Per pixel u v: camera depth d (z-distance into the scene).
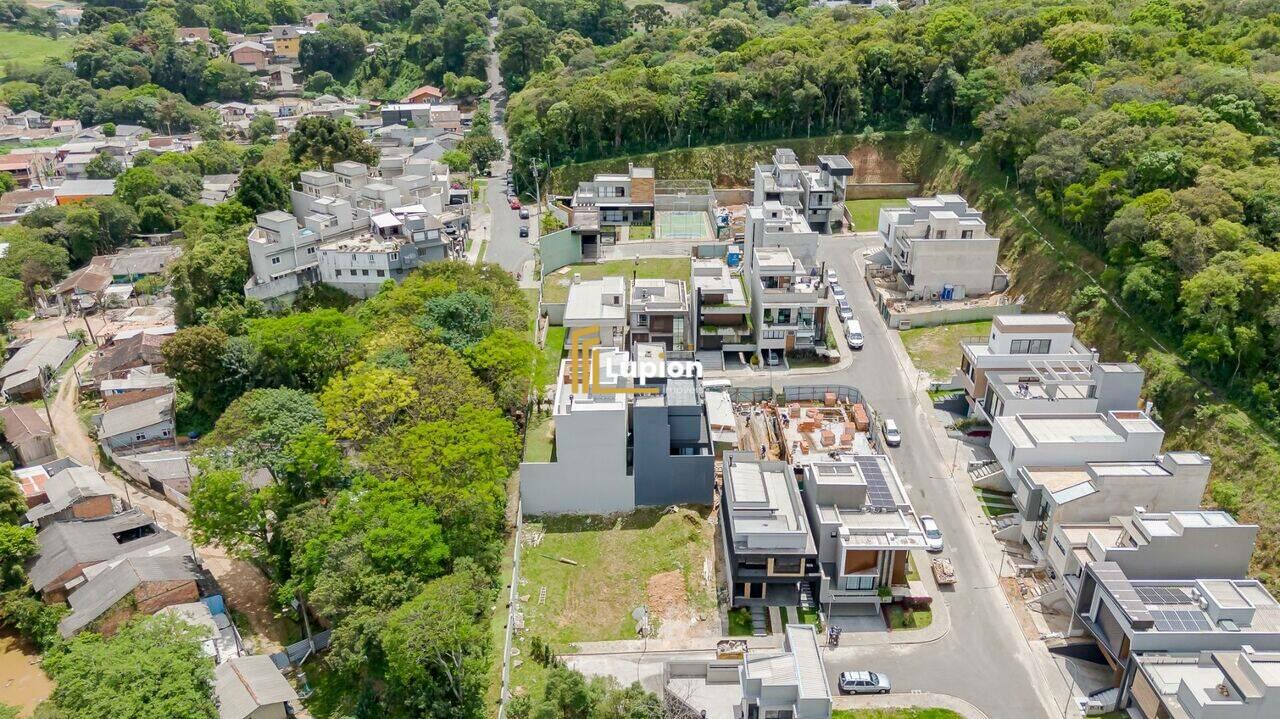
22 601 71.50
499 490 72.44
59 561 74.81
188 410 100.94
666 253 126.25
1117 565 62.22
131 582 69.75
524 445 84.00
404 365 85.38
